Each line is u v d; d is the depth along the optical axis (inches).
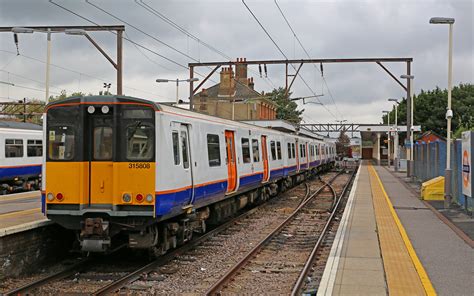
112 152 406.3
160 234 444.1
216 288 347.9
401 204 773.9
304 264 433.4
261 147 834.8
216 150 575.8
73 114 411.5
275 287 362.6
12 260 397.4
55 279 382.6
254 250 470.0
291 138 1154.0
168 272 403.2
